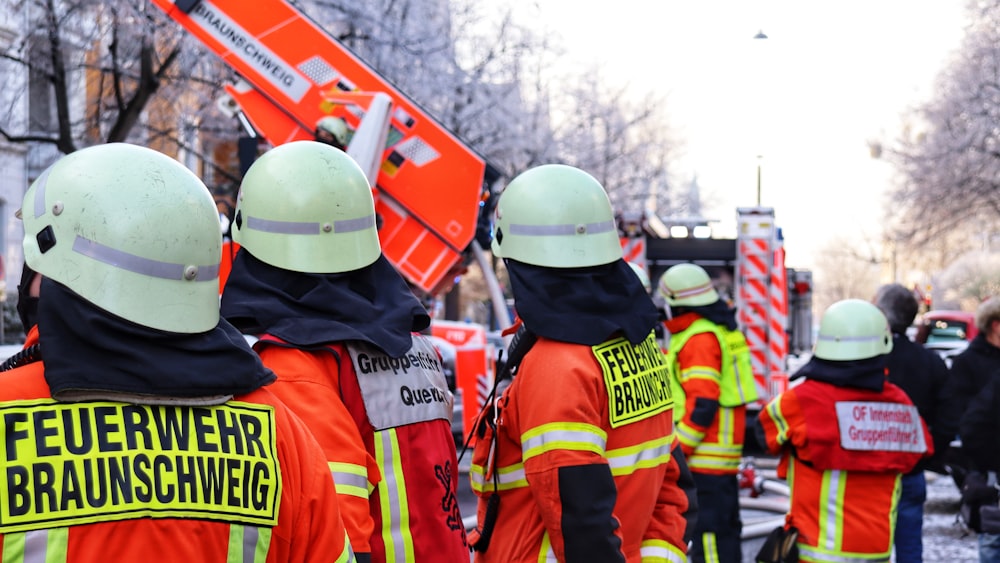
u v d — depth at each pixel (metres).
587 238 3.34
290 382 2.64
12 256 20.55
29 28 14.48
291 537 2.05
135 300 1.90
